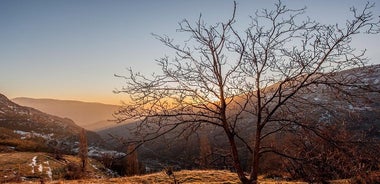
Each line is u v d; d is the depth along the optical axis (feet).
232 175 99.55
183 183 86.63
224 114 31.99
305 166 30.68
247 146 33.04
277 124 34.17
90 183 85.97
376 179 48.34
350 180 50.80
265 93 32.04
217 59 31.32
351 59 29.27
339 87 30.22
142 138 29.30
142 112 29.58
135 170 116.37
